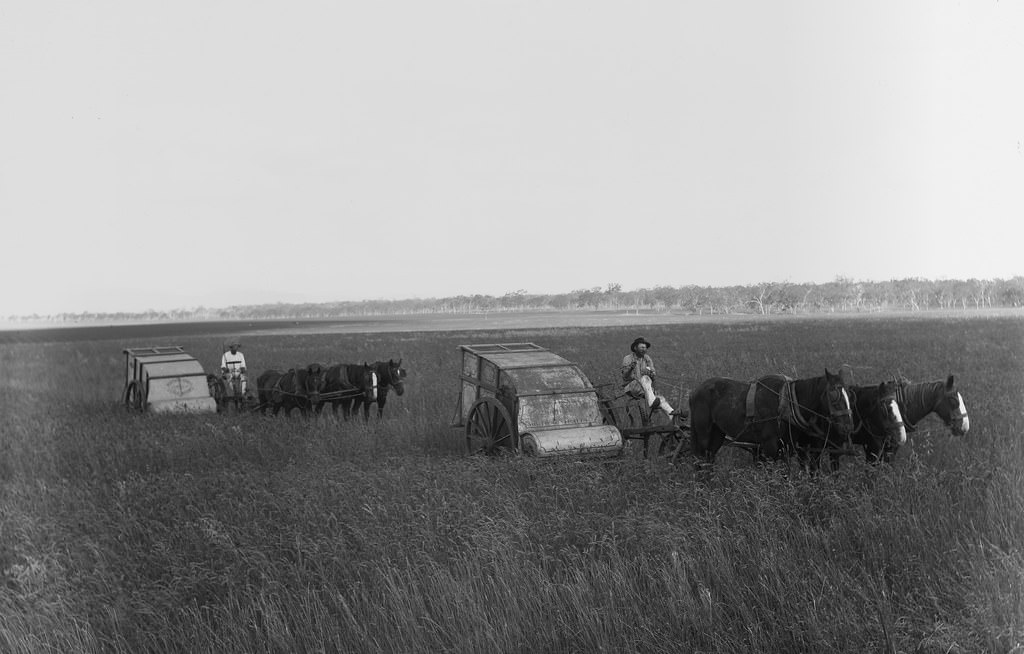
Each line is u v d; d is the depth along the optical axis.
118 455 15.05
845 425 10.40
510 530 8.68
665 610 7.10
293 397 20.52
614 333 68.50
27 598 7.77
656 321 114.44
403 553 8.30
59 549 9.10
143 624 7.40
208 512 10.07
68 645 7.03
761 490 9.43
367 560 8.20
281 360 45.84
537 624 6.98
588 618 6.91
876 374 25.12
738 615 7.08
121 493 11.36
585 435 12.65
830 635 6.60
